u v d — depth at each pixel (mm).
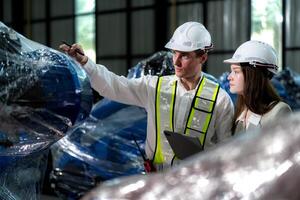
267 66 2279
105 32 11039
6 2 12555
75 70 1807
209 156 761
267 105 2277
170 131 2223
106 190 772
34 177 1975
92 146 3373
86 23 11359
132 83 2459
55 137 1806
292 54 8359
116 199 741
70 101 1754
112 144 3359
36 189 2043
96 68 2338
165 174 770
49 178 3674
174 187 725
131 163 3303
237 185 676
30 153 1842
